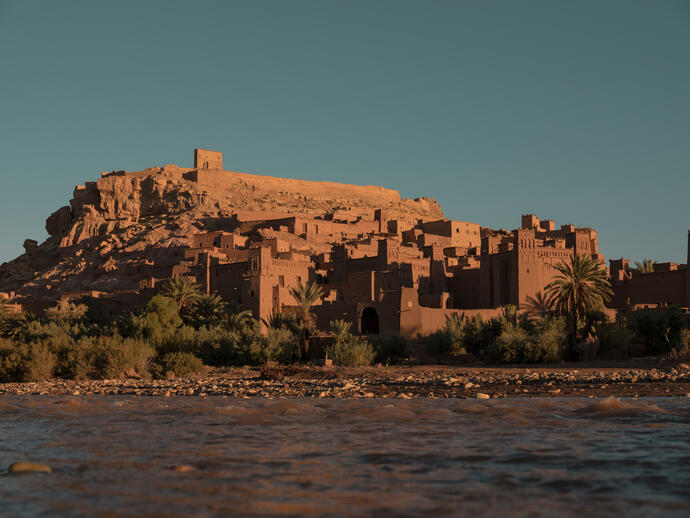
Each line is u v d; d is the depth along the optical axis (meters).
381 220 128.00
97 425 13.60
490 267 76.62
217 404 18.84
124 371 40.59
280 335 54.78
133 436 11.66
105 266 127.94
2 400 21.36
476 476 7.66
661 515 5.89
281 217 132.75
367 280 76.00
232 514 6.12
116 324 61.50
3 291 138.00
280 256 81.69
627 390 21.08
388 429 12.11
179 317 66.19
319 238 118.50
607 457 8.66
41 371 39.12
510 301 71.31
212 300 71.69
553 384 25.88
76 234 158.12
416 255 93.69
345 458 9.01
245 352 53.38
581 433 10.98
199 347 55.59
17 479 7.72
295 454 9.40
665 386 21.88
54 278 138.62
